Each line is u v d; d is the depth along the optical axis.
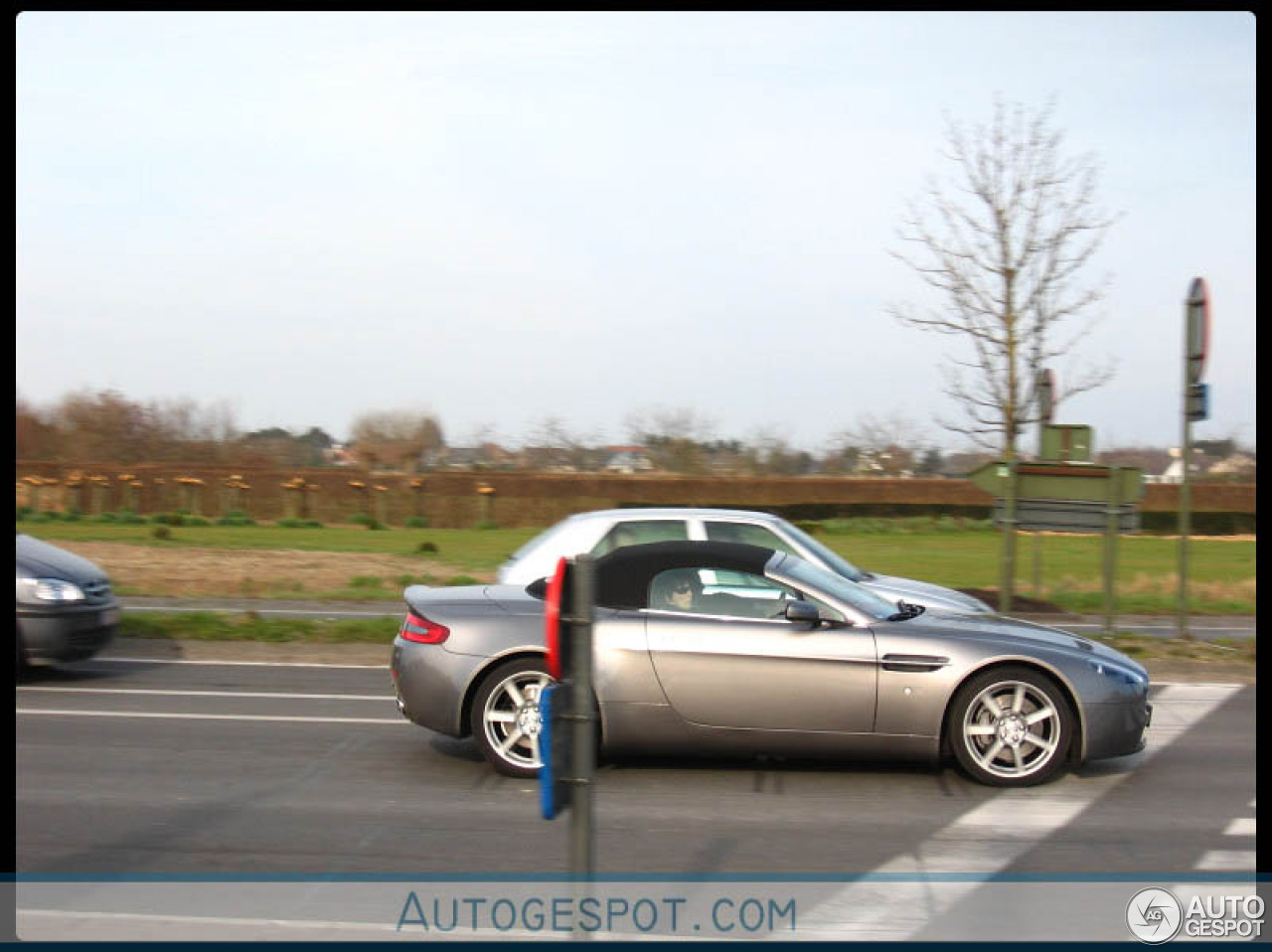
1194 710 10.38
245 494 42.09
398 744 8.71
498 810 7.10
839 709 7.55
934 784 7.74
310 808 7.11
